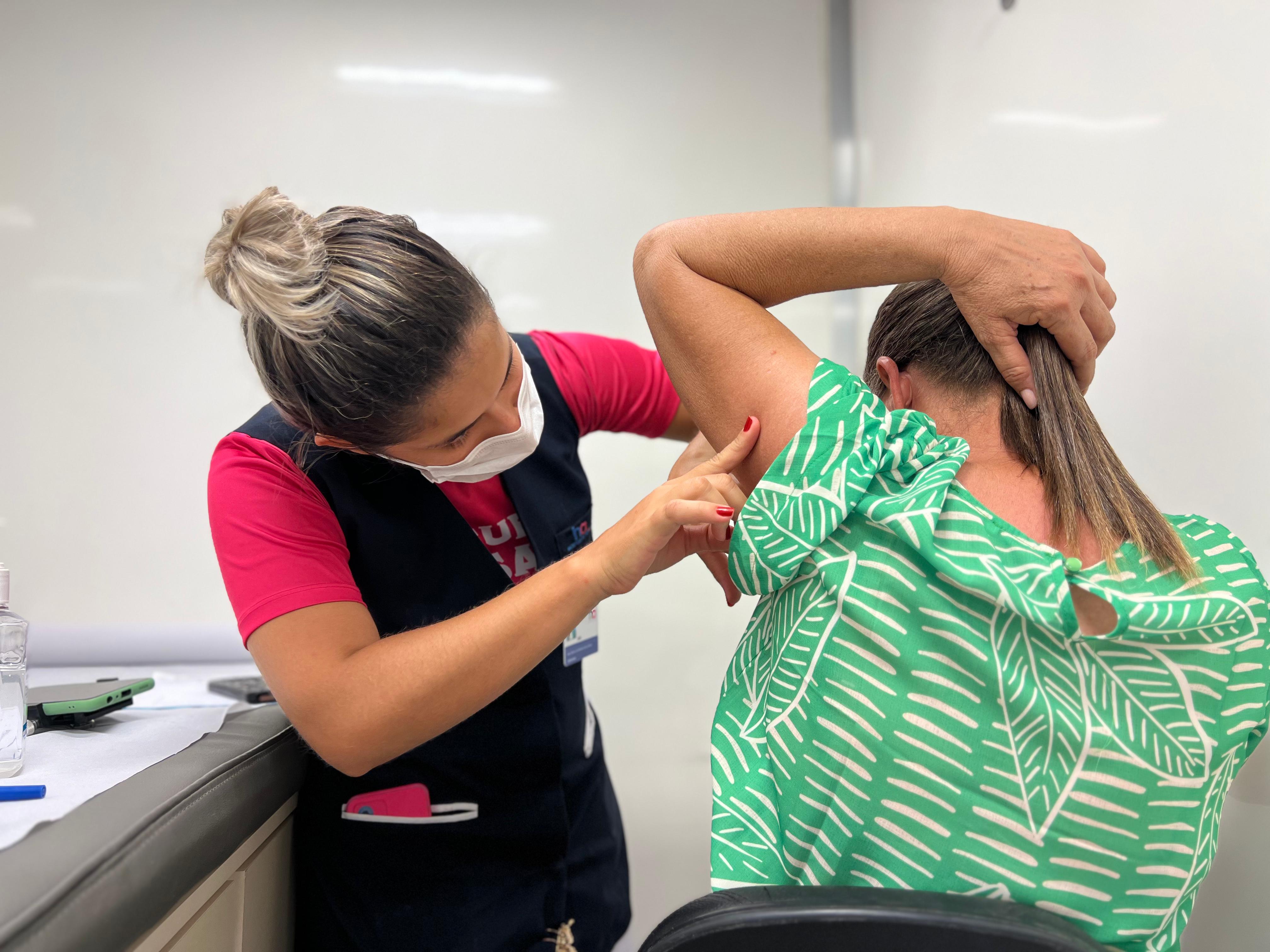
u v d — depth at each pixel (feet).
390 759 2.50
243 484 2.67
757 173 6.23
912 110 5.46
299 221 2.36
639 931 5.97
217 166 5.74
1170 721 1.89
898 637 1.95
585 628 3.63
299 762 3.16
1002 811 1.88
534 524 3.30
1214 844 2.03
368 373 2.23
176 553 5.65
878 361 2.60
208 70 5.73
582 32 6.07
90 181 5.60
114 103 5.63
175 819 2.16
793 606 2.15
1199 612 1.87
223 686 4.21
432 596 3.13
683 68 6.15
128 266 5.63
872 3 5.98
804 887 1.78
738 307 2.49
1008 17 4.32
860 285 2.49
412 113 5.94
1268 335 2.64
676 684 6.11
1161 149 3.17
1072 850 1.86
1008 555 1.96
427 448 2.60
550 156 6.06
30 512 5.53
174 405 5.66
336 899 3.24
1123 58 3.39
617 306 6.12
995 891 1.89
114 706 3.34
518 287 6.07
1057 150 3.91
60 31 5.57
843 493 2.05
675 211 6.15
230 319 5.71
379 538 3.03
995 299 2.28
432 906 3.20
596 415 3.78
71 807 2.17
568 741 3.46
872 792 1.97
